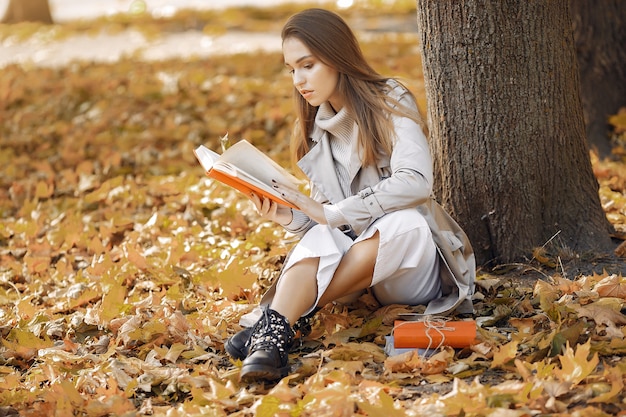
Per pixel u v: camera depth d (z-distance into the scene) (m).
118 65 11.18
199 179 6.49
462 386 2.78
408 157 3.36
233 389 2.97
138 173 6.89
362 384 2.92
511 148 4.08
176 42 14.41
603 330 3.29
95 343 3.63
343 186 3.61
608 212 4.87
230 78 9.78
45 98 9.20
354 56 3.42
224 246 4.89
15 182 6.61
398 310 3.56
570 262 4.09
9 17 18.27
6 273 4.84
